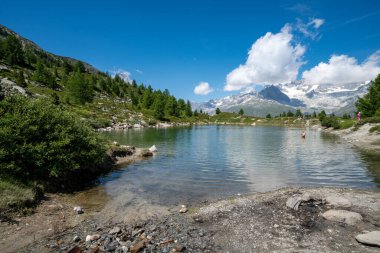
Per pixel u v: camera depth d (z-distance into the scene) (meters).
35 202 16.67
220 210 16.64
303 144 53.69
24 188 17.05
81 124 25.84
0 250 11.60
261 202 17.77
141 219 15.59
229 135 78.56
